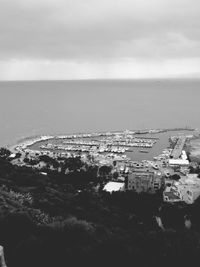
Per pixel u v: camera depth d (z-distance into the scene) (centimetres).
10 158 16750
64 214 6688
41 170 13612
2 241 4356
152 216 8331
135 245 4828
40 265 4094
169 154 18262
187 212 8806
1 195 6825
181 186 11200
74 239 4659
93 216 7075
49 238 4491
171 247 4828
